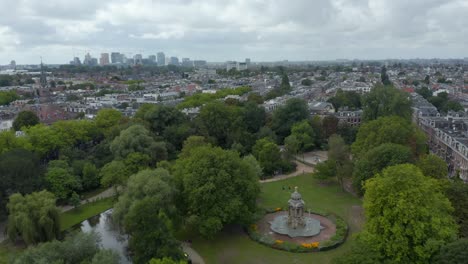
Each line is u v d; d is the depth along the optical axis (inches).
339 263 3663.9
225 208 5009.8
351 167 7096.5
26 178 6063.0
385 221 3850.9
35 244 4958.2
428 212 3777.1
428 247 3604.8
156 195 4849.9
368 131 7741.1
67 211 6422.2
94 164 7583.7
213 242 5128.0
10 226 5039.4
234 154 5703.7
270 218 5890.8
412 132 7706.7
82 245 3959.2
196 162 5383.9
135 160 6943.9
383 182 4079.7
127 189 5339.6
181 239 5216.5
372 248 3779.5
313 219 5762.8
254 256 4753.9
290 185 7436.0
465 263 3243.1
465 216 4566.9
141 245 4018.2
